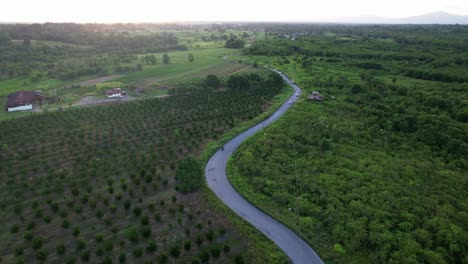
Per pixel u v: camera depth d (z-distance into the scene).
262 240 45.28
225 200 55.34
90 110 96.94
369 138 75.38
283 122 86.19
